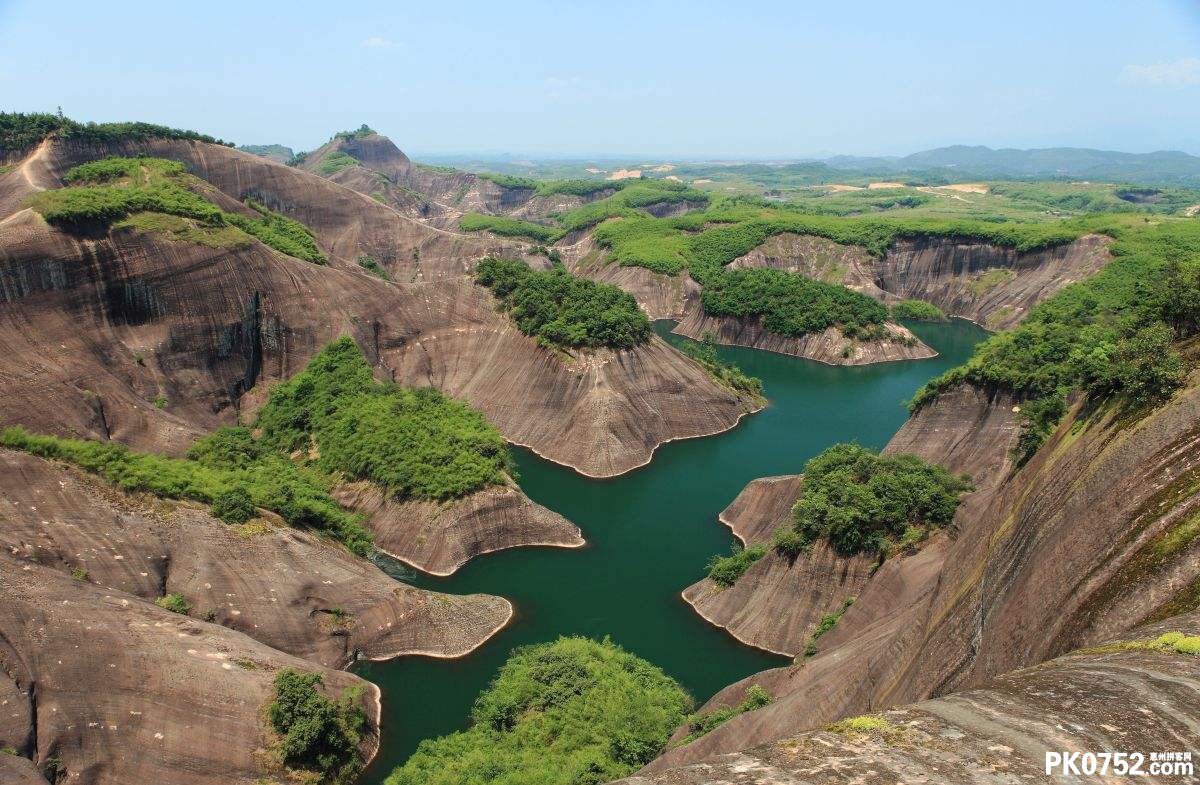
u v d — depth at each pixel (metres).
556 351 92.12
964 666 27.00
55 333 70.38
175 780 35.16
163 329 80.50
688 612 55.88
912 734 15.80
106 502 47.16
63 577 41.03
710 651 51.06
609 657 47.75
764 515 66.31
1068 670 18.00
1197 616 18.67
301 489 62.88
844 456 57.72
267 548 50.03
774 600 51.97
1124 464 25.67
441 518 63.47
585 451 83.50
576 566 62.69
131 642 38.53
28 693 34.34
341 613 49.44
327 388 81.50
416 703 46.03
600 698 43.31
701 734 38.50
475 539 63.62
